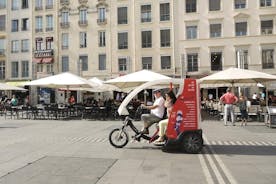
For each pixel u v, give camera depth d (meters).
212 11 41.25
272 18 39.88
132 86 22.50
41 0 47.50
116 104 23.34
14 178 6.58
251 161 8.18
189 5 42.03
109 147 10.33
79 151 9.62
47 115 24.58
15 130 15.45
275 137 12.58
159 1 42.66
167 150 9.62
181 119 9.39
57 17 46.56
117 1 44.06
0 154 9.16
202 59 41.28
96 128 16.36
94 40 44.94
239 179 6.48
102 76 44.34
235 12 40.69
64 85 22.69
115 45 44.03
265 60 40.00
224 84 22.39
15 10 48.66
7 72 48.75
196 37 41.66
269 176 6.70
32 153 9.30
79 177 6.66
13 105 27.72
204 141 11.56
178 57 41.94
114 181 6.38
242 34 40.62
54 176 6.73
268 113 16.30
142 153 9.28
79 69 41.03
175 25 42.16
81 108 23.02
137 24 43.31
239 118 19.80
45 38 47.00
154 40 42.78
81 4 45.38
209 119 21.47
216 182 6.28
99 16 44.81
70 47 45.84
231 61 40.59
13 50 48.62
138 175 6.83
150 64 42.91
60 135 13.49
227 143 11.13
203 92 40.66
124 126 10.35
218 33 41.22
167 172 7.08
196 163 7.98
